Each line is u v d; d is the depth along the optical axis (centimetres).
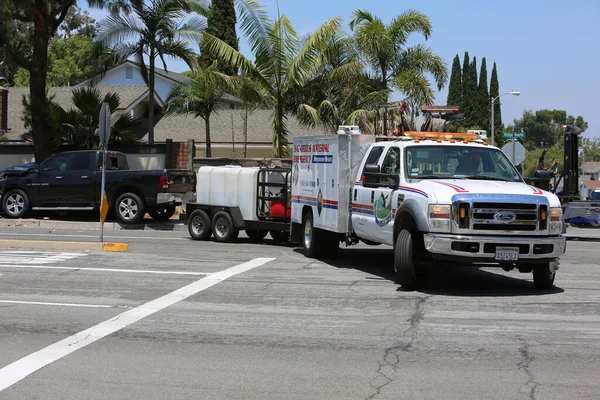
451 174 1156
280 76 2678
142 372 674
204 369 684
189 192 2022
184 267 1323
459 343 775
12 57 2633
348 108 2778
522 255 1020
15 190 2320
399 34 2892
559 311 941
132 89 3972
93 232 2081
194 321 882
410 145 1179
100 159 2253
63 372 674
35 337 803
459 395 605
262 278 1202
